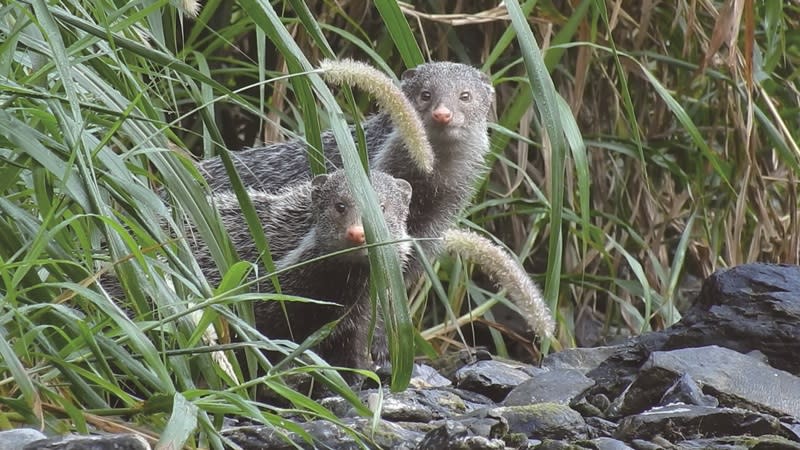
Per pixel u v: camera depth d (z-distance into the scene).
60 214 6.62
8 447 5.54
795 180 13.47
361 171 6.74
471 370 8.75
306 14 7.17
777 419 7.16
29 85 6.51
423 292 11.37
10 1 6.37
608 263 12.41
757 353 8.51
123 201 6.52
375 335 10.60
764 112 13.27
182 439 5.38
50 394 5.88
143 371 5.97
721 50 13.08
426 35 13.21
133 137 6.66
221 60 11.77
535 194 12.95
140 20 8.12
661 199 13.89
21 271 5.96
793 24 13.62
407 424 7.32
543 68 7.55
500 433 6.91
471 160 11.57
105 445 5.52
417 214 11.32
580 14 11.20
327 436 6.71
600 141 13.15
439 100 11.31
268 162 11.53
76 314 6.57
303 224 9.91
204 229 6.77
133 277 6.32
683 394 7.50
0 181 6.70
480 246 6.91
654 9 13.12
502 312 13.27
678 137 13.77
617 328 13.54
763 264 9.13
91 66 7.41
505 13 11.88
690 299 13.88
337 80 7.36
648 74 11.27
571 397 8.05
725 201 13.54
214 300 6.07
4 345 5.53
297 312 9.70
